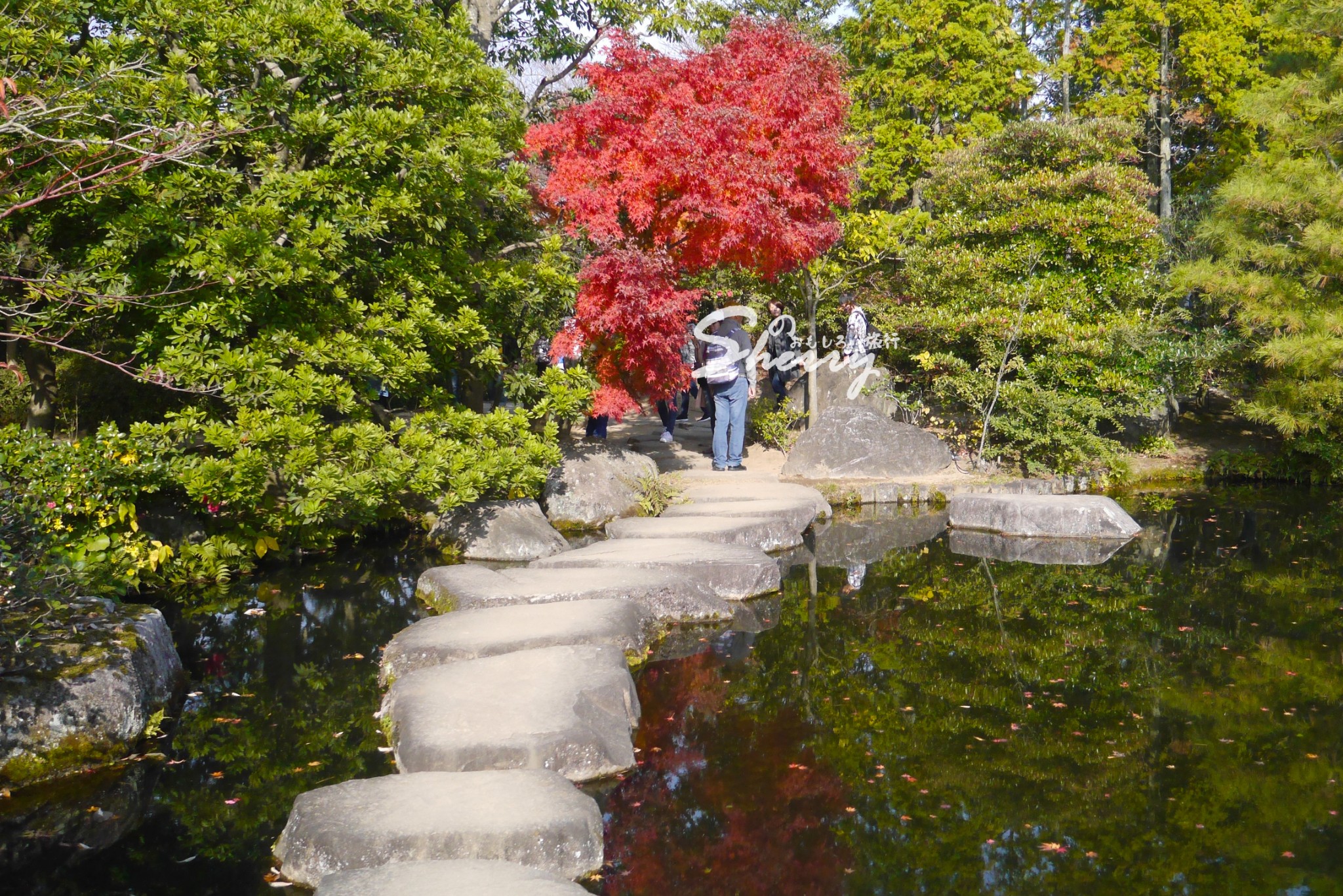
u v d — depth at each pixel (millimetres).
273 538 7832
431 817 3432
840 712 4957
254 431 6785
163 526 7215
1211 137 19531
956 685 5363
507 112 9836
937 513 10547
